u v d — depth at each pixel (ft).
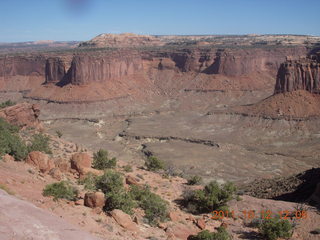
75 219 53.36
